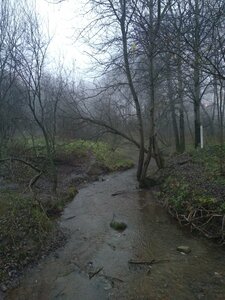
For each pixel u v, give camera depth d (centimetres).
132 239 910
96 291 657
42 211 1015
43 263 774
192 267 735
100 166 1902
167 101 1630
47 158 1591
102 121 1641
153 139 1537
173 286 662
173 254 802
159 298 623
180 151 2023
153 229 976
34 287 676
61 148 1905
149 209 1171
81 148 2031
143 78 1459
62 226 1013
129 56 1416
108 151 2202
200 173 1181
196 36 722
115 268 746
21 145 1889
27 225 870
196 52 675
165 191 1259
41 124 1348
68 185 1520
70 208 1212
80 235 949
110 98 1745
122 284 678
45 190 1323
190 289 649
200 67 760
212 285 660
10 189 1198
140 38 1148
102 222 1058
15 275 712
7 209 927
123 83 1482
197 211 944
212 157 1363
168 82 1577
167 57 1155
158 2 1073
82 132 1920
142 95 1667
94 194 1415
